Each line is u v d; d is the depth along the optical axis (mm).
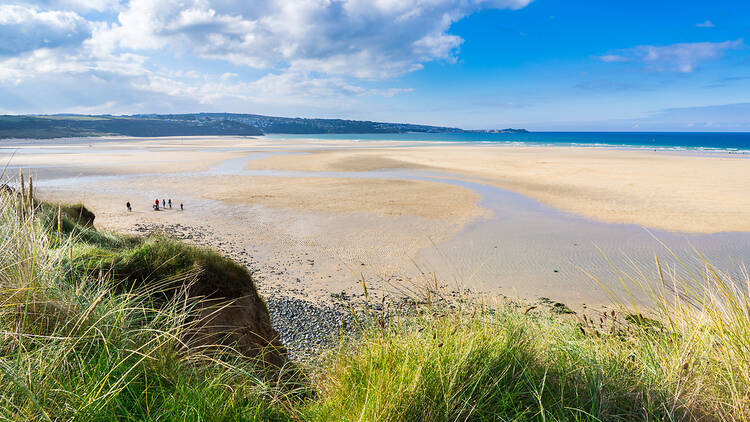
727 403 2332
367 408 2359
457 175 56906
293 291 16047
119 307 2914
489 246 23188
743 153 100812
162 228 27406
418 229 27203
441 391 2400
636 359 2885
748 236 24391
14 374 2002
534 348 2951
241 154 99188
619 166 66000
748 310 2611
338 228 27516
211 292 5324
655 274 17656
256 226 28188
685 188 42469
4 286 2645
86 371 2258
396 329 3229
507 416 2273
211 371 2910
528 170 61875
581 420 2293
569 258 20875
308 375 3545
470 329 3055
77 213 14023
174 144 160375
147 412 2117
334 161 78250
